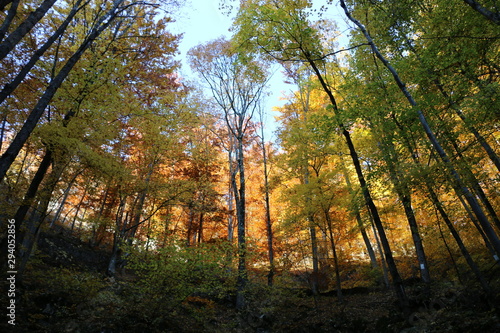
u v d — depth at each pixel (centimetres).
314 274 1241
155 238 965
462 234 1240
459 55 749
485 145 752
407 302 785
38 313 682
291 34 866
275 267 1354
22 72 490
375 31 966
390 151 874
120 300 921
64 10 922
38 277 862
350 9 1023
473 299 739
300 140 1243
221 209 1748
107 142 958
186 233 1808
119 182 1045
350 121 905
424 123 693
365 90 868
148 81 1204
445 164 666
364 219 1119
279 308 1170
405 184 781
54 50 923
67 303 779
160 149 1208
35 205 804
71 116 883
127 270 1473
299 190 1194
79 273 1012
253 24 890
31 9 855
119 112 972
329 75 1201
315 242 1264
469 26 729
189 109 1266
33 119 503
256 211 2039
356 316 958
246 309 1121
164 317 852
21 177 858
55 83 561
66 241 1446
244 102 1534
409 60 845
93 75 869
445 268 1230
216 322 1001
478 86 715
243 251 1149
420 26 862
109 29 1067
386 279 1259
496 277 828
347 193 1206
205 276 895
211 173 1905
